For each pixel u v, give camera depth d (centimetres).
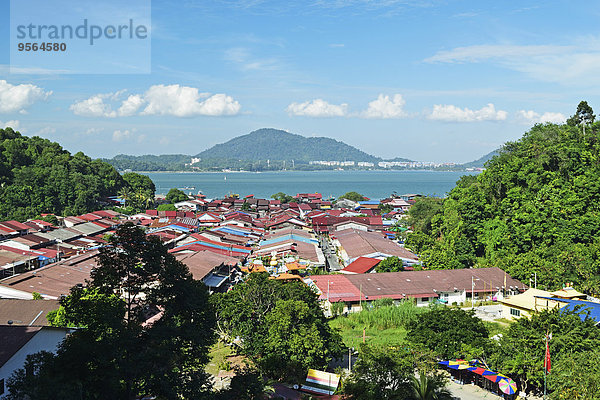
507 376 4112
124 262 2875
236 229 12556
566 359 3769
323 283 7219
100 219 13412
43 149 18100
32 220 11700
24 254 8331
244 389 3225
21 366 3084
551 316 4303
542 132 11462
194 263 7644
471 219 9962
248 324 4591
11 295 5731
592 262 7512
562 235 8500
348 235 11375
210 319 3105
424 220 12294
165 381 2755
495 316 6450
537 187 9588
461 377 4497
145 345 2755
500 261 8400
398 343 5003
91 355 2534
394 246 10169
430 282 7412
